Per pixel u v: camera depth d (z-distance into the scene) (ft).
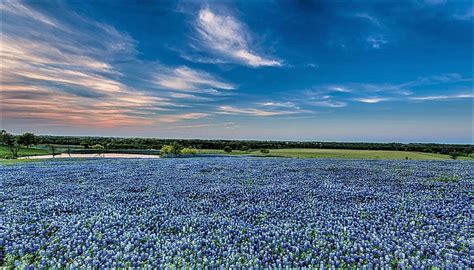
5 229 22.03
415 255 17.38
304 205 30.40
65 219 24.82
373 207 29.07
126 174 57.72
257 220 25.22
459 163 83.10
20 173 59.31
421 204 30.01
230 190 39.14
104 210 28.14
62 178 51.49
